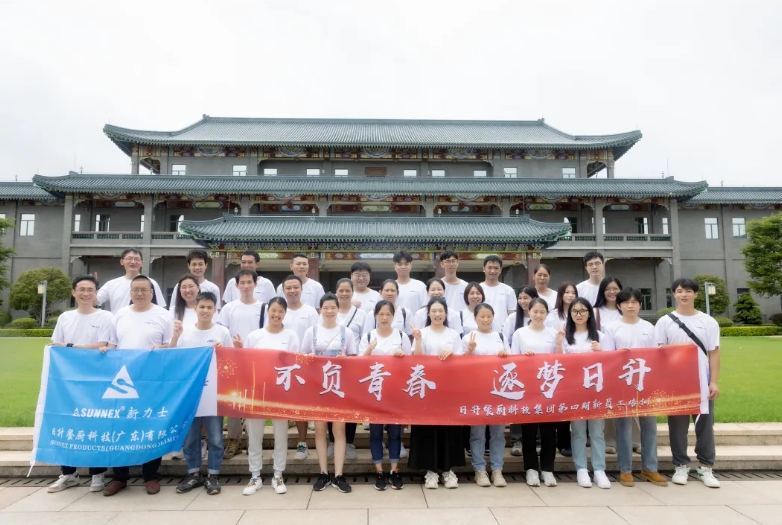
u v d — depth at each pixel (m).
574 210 42.97
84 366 6.31
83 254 38.72
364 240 33.03
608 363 6.68
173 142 41.78
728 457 7.16
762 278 37.41
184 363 6.32
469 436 7.38
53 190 37.91
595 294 8.62
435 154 44.34
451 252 8.95
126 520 5.43
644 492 6.30
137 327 6.72
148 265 38.59
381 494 6.23
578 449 6.61
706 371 6.69
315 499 6.05
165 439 6.07
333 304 6.89
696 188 38.84
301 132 46.47
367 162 44.38
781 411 9.04
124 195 39.06
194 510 5.71
